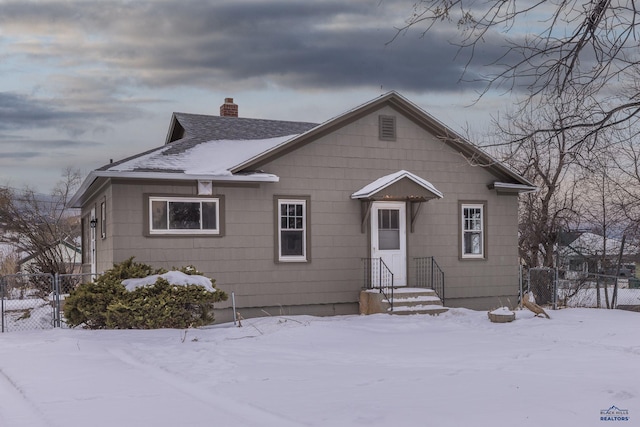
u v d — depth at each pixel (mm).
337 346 13289
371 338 14398
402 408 7680
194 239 18531
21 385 9555
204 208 18750
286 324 16609
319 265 19984
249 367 10828
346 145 20422
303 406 7926
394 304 19562
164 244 18203
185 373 10344
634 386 8766
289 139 19469
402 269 21047
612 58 5742
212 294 16703
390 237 20984
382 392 8672
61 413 7828
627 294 28156
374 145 20797
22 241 38031
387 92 20688
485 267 22344
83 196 23078
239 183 19047
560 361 11289
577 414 7254
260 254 19281
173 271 17062
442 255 21672
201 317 16844
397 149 21109
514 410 7480
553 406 7641
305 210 19875
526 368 10578
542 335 14727
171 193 18312
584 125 5957
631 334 14391
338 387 9070
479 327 16281
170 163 19031
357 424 7055
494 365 10938
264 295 19281
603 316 17484
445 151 21797
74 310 16438
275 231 19484
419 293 20172
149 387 9406
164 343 13891
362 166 20609
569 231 28078
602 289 28812
